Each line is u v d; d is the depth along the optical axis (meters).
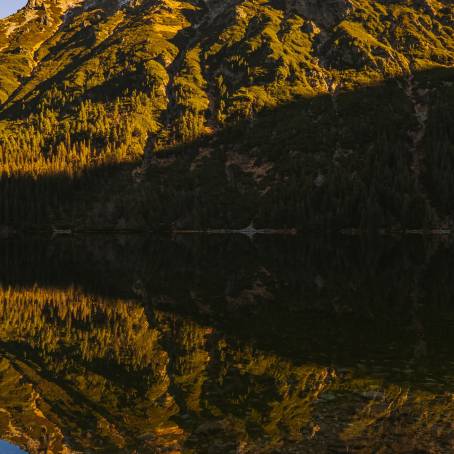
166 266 73.94
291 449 15.39
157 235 159.38
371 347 26.94
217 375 22.95
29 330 34.03
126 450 15.99
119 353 27.66
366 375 22.08
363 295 44.84
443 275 57.75
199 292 49.00
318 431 16.53
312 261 77.19
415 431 16.30
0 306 43.41
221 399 19.91
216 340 29.75
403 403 18.62
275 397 19.78
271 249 102.62
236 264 74.69
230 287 51.75
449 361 24.08
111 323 35.88
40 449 16.14
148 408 19.50
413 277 56.25
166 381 22.52
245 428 17.08
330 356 25.38
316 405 18.69
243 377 22.47
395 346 27.08
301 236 140.25
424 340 28.39
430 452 14.95
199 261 80.06
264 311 38.47
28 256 94.44
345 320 34.41
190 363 25.08
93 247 117.50
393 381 21.16
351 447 15.37
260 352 26.59
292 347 27.41
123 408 19.64
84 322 36.50
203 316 37.31
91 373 24.27
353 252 93.06
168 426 17.61
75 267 75.00
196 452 15.52
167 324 34.81
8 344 30.14
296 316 36.16
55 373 24.39
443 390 19.97
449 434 16.08
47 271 70.44
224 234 153.38
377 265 69.75
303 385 21.02
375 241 120.00
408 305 39.50
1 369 25.11
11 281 60.28
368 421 17.14
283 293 47.06
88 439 16.92
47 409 19.77
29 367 25.44
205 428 17.25
